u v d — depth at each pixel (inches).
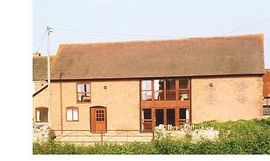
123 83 1472.7
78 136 1398.9
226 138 956.0
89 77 1486.2
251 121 1242.6
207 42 1550.2
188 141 965.8
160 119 1557.6
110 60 1547.7
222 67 1432.1
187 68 1454.2
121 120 1465.3
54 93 1515.7
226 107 1409.9
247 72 1397.6
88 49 1620.3
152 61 1509.6
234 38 1542.8
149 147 925.8
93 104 1483.8
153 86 1461.6
